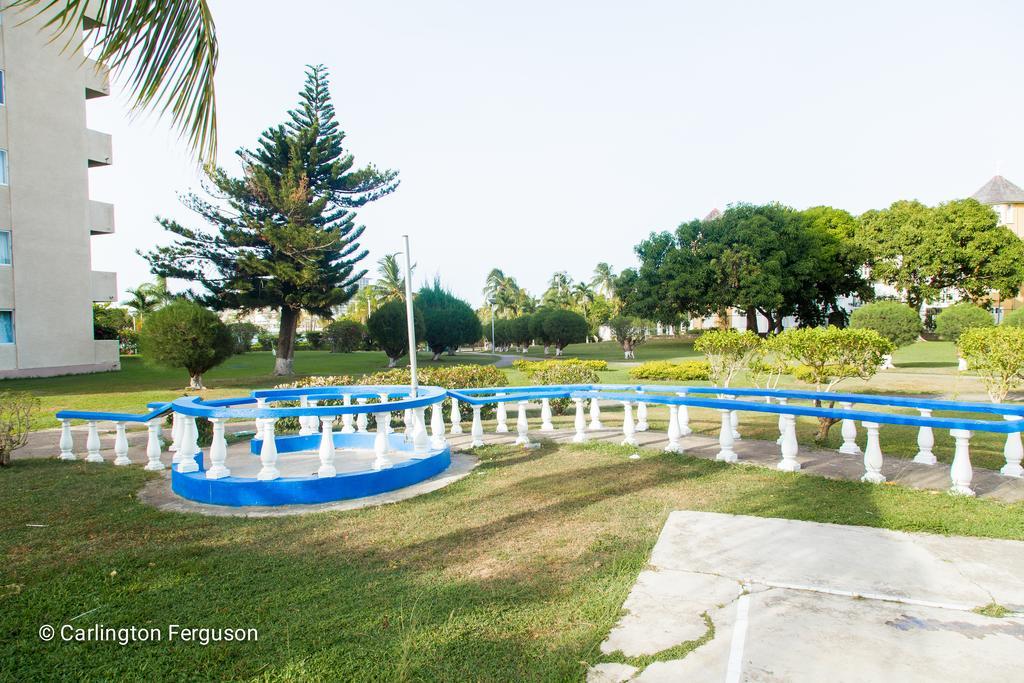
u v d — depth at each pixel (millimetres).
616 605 3496
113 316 47250
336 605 3605
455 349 47344
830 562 4082
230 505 5855
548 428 10234
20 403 8859
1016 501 5512
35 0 3211
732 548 4383
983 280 42688
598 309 71562
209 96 3576
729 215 44625
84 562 4320
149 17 3223
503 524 5082
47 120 25094
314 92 29859
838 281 46625
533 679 2783
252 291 28578
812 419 11984
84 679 2875
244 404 8188
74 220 26172
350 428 9398
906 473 6684
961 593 3584
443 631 3254
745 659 2902
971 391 17125
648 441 8930
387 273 64312
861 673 2762
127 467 7832
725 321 54156
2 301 23516
